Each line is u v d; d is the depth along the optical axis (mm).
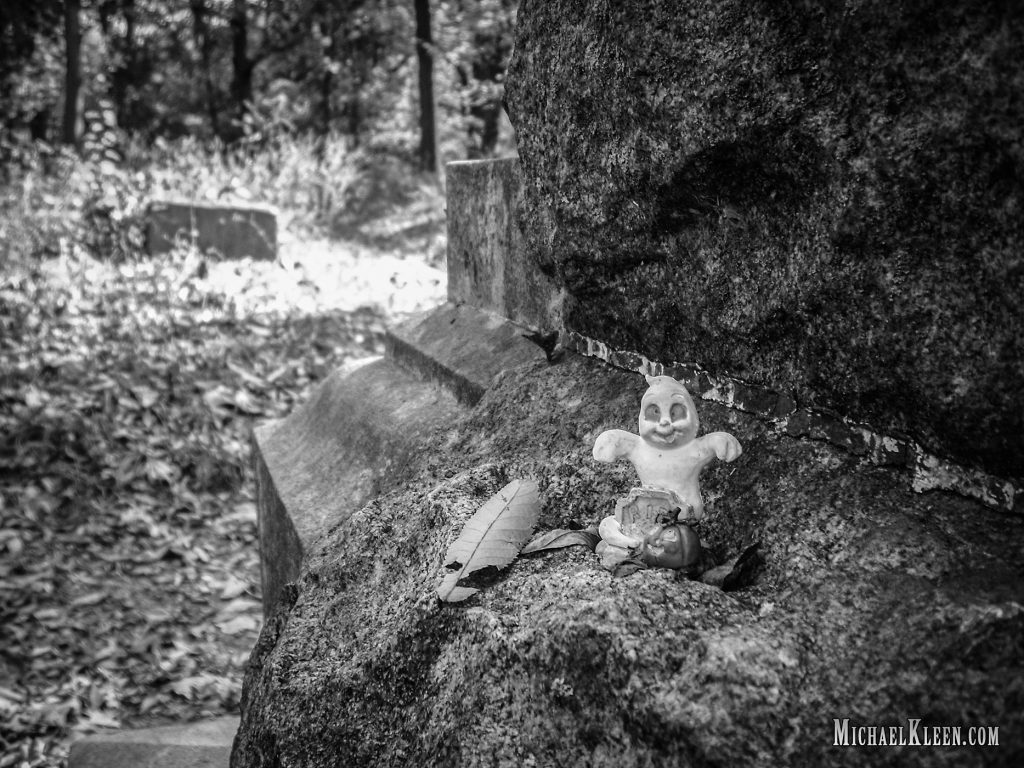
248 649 4938
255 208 10258
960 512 1747
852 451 1976
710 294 2297
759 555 1874
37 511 5992
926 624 1523
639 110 2291
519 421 2828
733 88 1988
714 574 1816
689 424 1921
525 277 3477
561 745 1702
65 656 4762
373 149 24875
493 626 1878
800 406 2105
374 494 3324
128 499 6195
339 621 2496
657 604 1695
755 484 2049
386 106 26922
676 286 2432
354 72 27016
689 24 2088
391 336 4406
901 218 1740
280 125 16516
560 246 2799
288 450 4344
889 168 1723
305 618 2592
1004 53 1504
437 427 3334
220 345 7746
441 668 1979
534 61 2811
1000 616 1460
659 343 2570
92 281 8961
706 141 2084
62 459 6434
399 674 2100
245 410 7074
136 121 30203
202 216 10094
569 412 2715
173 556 5773
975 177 1612
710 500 2094
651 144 2277
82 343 7625
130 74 29234
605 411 2605
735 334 2236
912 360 1771
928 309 1735
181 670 4703
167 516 6117
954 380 1712
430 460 3004
